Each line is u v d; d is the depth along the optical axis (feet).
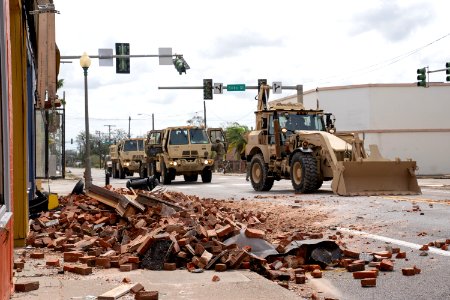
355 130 158.10
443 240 29.91
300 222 37.91
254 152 75.82
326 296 19.26
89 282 19.60
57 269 21.88
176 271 21.90
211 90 118.83
